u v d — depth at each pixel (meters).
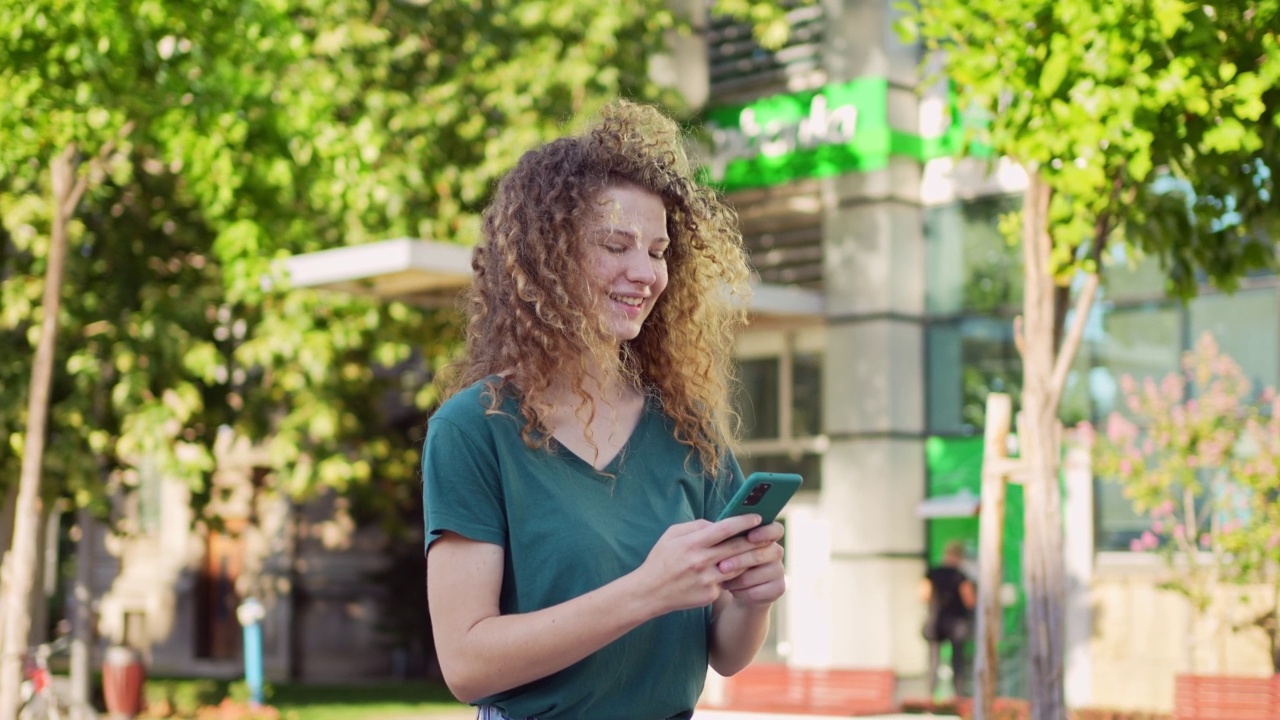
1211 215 7.24
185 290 15.82
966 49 6.75
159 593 24.53
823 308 16.58
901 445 16.20
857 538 16.23
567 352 2.50
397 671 22.28
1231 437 12.48
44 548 15.25
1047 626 6.91
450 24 15.97
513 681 2.30
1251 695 11.71
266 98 11.45
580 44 15.04
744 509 2.28
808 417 16.89
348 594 22.73
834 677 14.59
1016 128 6.61
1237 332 14.22
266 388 16.72
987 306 16.08
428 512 2.39
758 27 15.33
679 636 2.53
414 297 14.87
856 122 16.39
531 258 2.53
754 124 17.16
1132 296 14.73
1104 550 14.77
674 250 2.80
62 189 11.30
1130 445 12.85
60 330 14.90
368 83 15.28
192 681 21.70
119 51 10.38
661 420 2.66
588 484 2.48
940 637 15.05
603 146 2.60
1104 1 6.20
